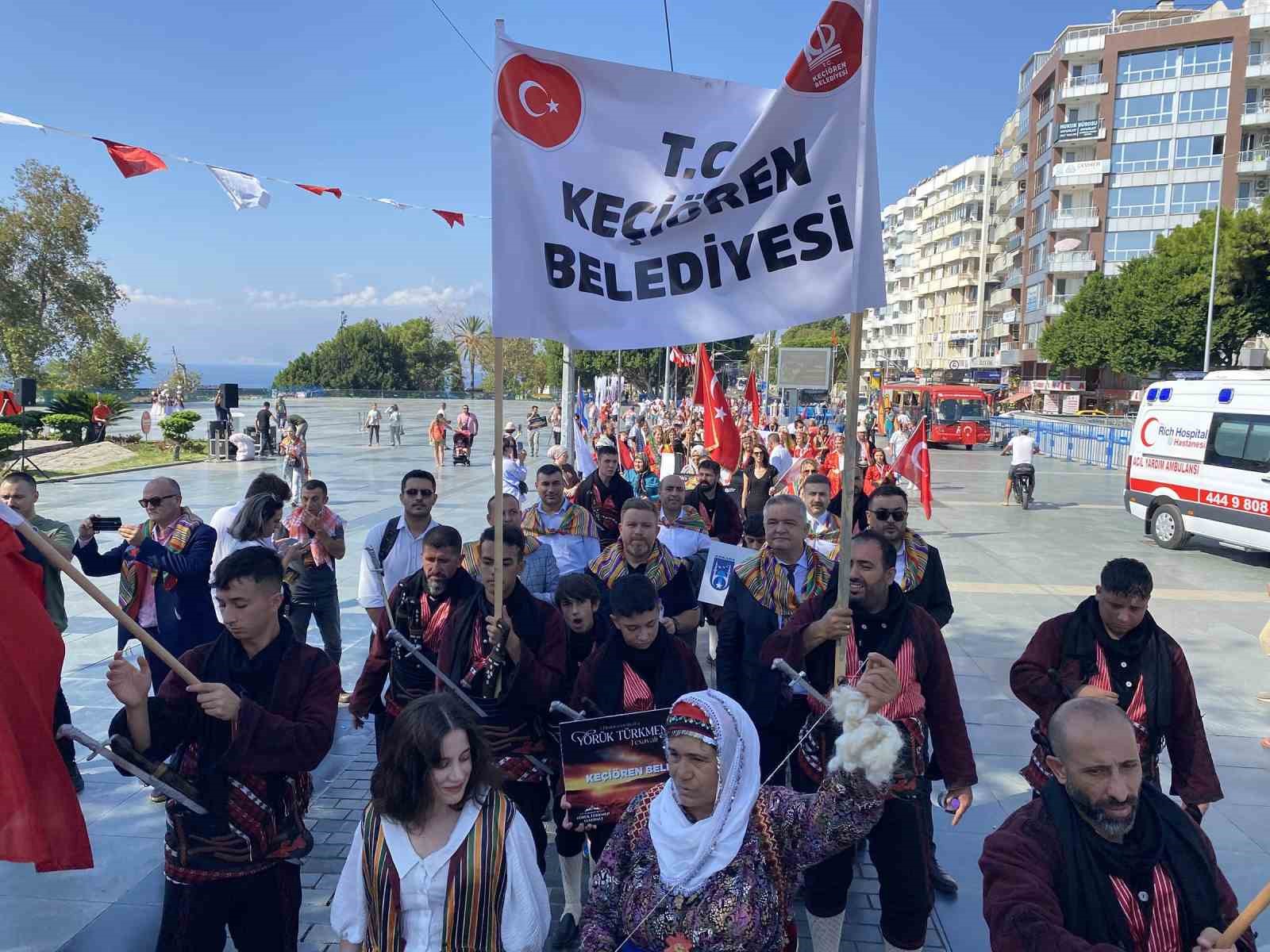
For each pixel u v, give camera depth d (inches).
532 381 3484.3
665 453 473.1
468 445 1030.4
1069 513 741.3
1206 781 132.9
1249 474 510.9
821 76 138.1
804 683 132.6
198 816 114.0
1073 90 2568.9
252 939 119.4
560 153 147.9
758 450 404.5
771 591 174.1
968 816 211.6
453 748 96.4
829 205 138.9
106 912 166.9
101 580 430.0
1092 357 2158.0
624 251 147.8
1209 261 1884.8
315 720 116.3
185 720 115.3
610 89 147.9
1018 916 80.4
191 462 1042.7
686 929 88.4
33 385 1091.9
